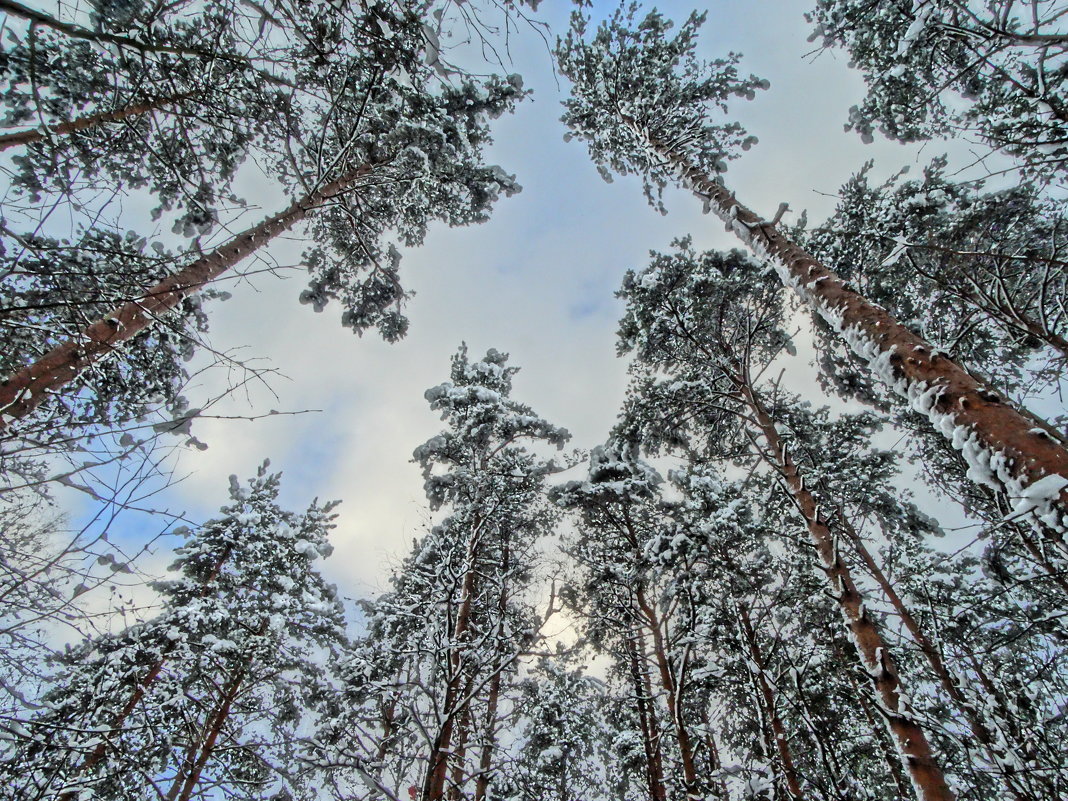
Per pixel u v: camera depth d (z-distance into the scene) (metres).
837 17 7.32
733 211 6.68
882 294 7.93
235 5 2.90
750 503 10.02
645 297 9.41
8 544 2.52
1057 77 4.80
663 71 9.00
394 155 7.21
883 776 9.20
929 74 6.76
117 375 5.40
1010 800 5.66
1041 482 2.56
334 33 3.67
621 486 10.90
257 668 10.27
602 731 13.39
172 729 6.77
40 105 2.48
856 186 7.99
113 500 2.41
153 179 5.27
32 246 2.52
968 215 6.54
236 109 3.97
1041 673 6.07
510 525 10.54
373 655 6.63
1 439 2.26
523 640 5.33
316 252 10.01
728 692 9.07
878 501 10.08
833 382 10.74
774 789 6.00
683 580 7.89
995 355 7.21
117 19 2.60
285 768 8.65
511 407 13.77
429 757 4.13
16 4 1.88
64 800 5.37
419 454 11.70
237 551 12.83
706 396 9.28
